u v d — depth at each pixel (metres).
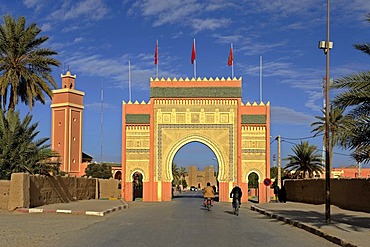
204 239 15.41
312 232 18.70
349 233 16.89
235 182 48.72
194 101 49.69
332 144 17.88
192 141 49.38
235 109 49.31
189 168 184.38
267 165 48.47
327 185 21.12
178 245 13.73
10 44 36.38
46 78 37.66
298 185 48.28
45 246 13.21
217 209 34.91
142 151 49.50
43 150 33.66
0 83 35.16
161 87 49.78
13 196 27.67
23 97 37.72
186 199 56.19
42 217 23.84
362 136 17.41
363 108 17.81
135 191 60.59
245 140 49.12
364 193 29.70
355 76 17.92
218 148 49.16
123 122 49.62
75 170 80.56
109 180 58.16
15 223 20.22
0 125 32.12
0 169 31.22
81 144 82.56
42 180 32.75
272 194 66.62
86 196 47.72
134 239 15.03
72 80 82.69
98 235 16.11
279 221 24.45
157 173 49.25
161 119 49.66
